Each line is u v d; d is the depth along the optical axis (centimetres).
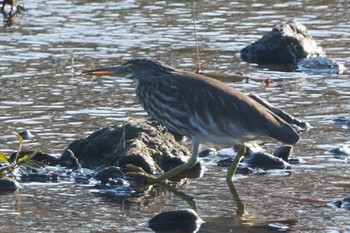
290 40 2077
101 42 2119
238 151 1331
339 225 1138
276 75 1938
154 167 1372
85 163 1397
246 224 1145
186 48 2083
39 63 1955
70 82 1823
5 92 1745
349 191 1269
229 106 1295
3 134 1506
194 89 1321
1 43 2106
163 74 1357
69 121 1583
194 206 1218
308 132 1548
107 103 1694
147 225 1140
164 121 1357
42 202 1225
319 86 1844
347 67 1997
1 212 1180
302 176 1339
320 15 2384
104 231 1116
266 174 1355
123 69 1373
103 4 2481
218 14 2384
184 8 2445
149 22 2300
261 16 2367
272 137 1270
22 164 1356
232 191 1281
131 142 1391
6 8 2447
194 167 1382
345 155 1434
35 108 1653
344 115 1639
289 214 1180
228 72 1931
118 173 1324
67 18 2331
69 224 1141
